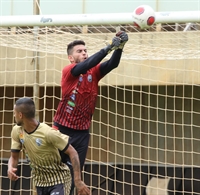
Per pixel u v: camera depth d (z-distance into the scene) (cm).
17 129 1795
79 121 1884
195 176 3434
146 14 1895
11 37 2831
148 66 3316
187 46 2986
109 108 3797
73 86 1878
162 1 3706
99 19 2227
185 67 3291
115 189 3322
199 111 3684
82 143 1903
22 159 3238
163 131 3788
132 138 3612
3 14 3856
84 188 1717
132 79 3359
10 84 3447
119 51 1855
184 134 3744
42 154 1759
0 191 3422
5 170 3622
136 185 3316
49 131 1731
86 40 2850
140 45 2891
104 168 3578
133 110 3791
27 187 3534
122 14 2200
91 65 1792
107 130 3784
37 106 2809
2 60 3459
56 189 1797
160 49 2900
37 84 2852
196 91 3694
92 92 1897
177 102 3731
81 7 3816
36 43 2825
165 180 3456
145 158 3816
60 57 3384
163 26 3194
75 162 1725
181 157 3766
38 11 2922
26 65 3422
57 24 2294
